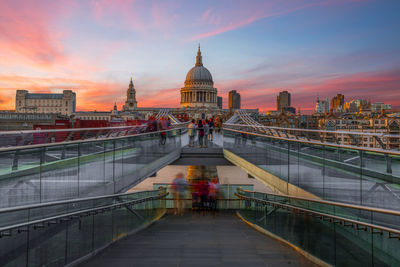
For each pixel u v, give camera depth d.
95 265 6.52
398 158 5.76
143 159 12.80
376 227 5.41
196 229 11.19
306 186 9.02
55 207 6.29
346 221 6.20
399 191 5.71
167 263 6.54
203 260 6.80
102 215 7.81
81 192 8.12
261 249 7.95
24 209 5.47
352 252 6.07
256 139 13.72
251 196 14.00
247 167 15.12
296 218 8.32
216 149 19.83
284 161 10.61
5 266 5.05
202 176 27.59
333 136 8.79
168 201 19.47
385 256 5.24
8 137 8.15
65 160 7.48
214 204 19.61
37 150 6.57
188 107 172.25
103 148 9.28
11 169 5.93
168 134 16.86
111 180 9.83
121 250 7.72
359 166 6.82
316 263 7.11
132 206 10.16
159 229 11.27
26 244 5.45
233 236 9.73
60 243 6.24
